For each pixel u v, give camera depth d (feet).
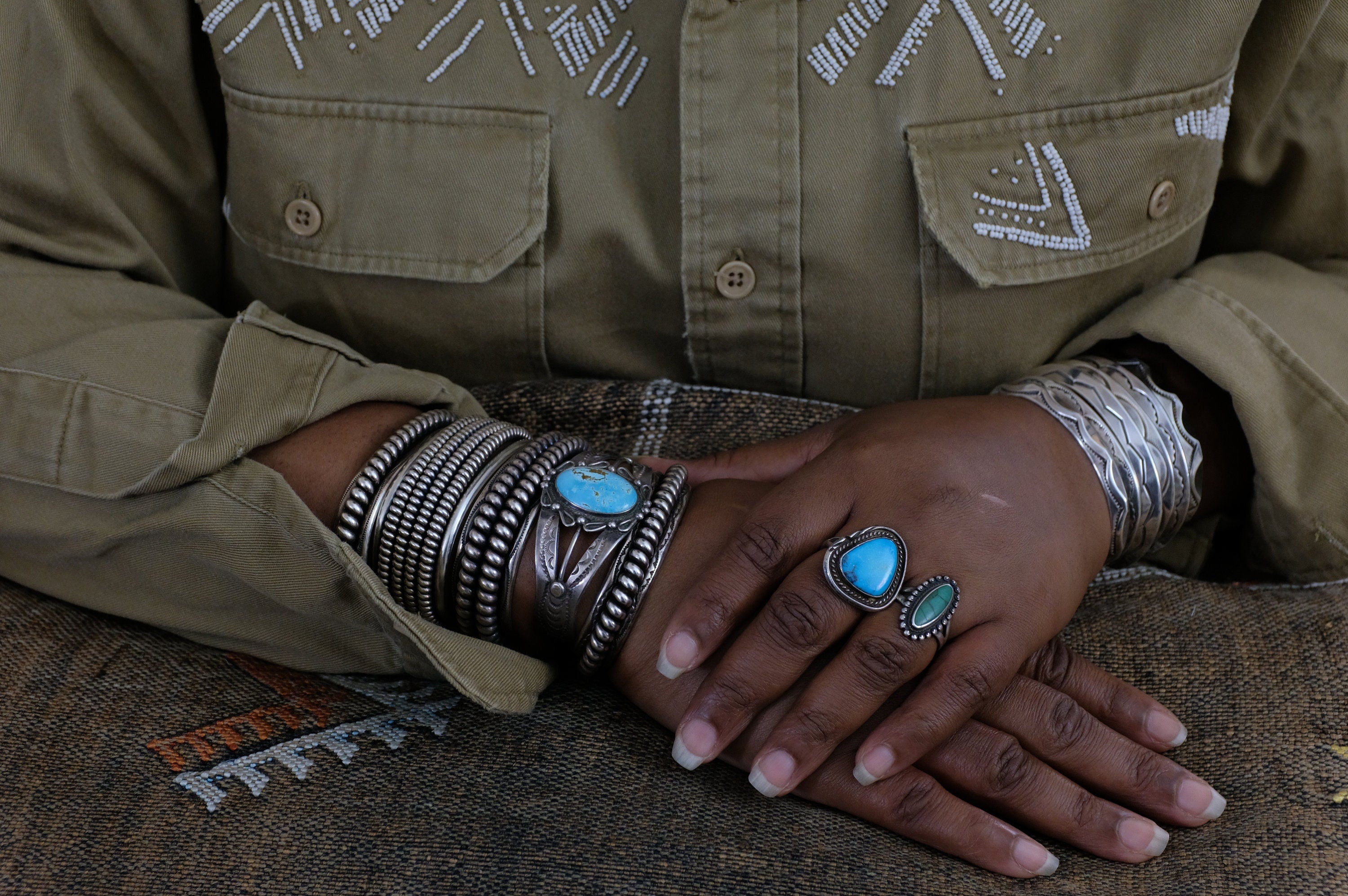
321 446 2.90
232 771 2.45
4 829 2.29
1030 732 2.54
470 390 3.79
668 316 3.59
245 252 3.71
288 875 2.22
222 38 3.31
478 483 2.76
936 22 3.11
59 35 3.14
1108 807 2.42
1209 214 3.97
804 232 3.29
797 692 2.50
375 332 3.69
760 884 2.23
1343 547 3.19
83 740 2.52
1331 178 3.59
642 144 3.34
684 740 2.36
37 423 2.82
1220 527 3.80
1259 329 3.19
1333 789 2.53
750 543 2.51
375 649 2.83
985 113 3.16
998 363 3.46
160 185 3.62
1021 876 2.34
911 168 3.18
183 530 2.69
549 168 3.36
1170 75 3.09
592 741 2.61
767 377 3.64
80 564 2.92
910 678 2.38
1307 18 3.20
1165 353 3.33
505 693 2.52
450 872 2.23
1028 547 2.61
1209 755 2.67
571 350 3.69
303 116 3.36
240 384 2.82
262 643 2.89
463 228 3.38
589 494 2.69
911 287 3.34
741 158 3.22
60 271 3.23
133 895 2.18
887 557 2.41
